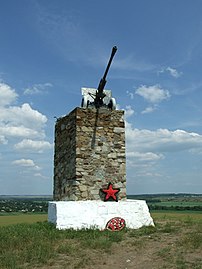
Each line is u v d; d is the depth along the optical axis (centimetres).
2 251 746
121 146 1162
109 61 1111
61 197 1216
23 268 648
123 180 1140
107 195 1102
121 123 1180
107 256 729
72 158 1130
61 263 682
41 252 732
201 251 717
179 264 645
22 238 835
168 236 884
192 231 920
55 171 1309
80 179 1091
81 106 1207
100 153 1130
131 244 816
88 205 1034
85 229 978
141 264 671
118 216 1043
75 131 1120
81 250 768
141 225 1053
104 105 1214
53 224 1016
